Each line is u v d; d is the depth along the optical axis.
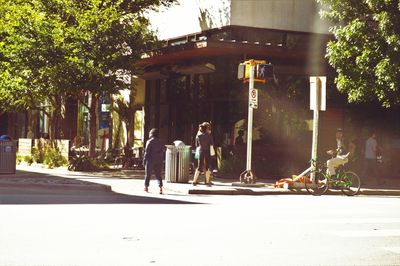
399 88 20.56
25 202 12.77
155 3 25.42
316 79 18.80
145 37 24.08
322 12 22.11
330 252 8.09
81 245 7.99
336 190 18.55
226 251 7.92
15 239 8.27
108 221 10.16
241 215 11.62
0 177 18.83
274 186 18.62
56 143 25.73
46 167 25.08
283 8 25.33
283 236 9.23
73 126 37.31
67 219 10.25
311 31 25.78
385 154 26.83
